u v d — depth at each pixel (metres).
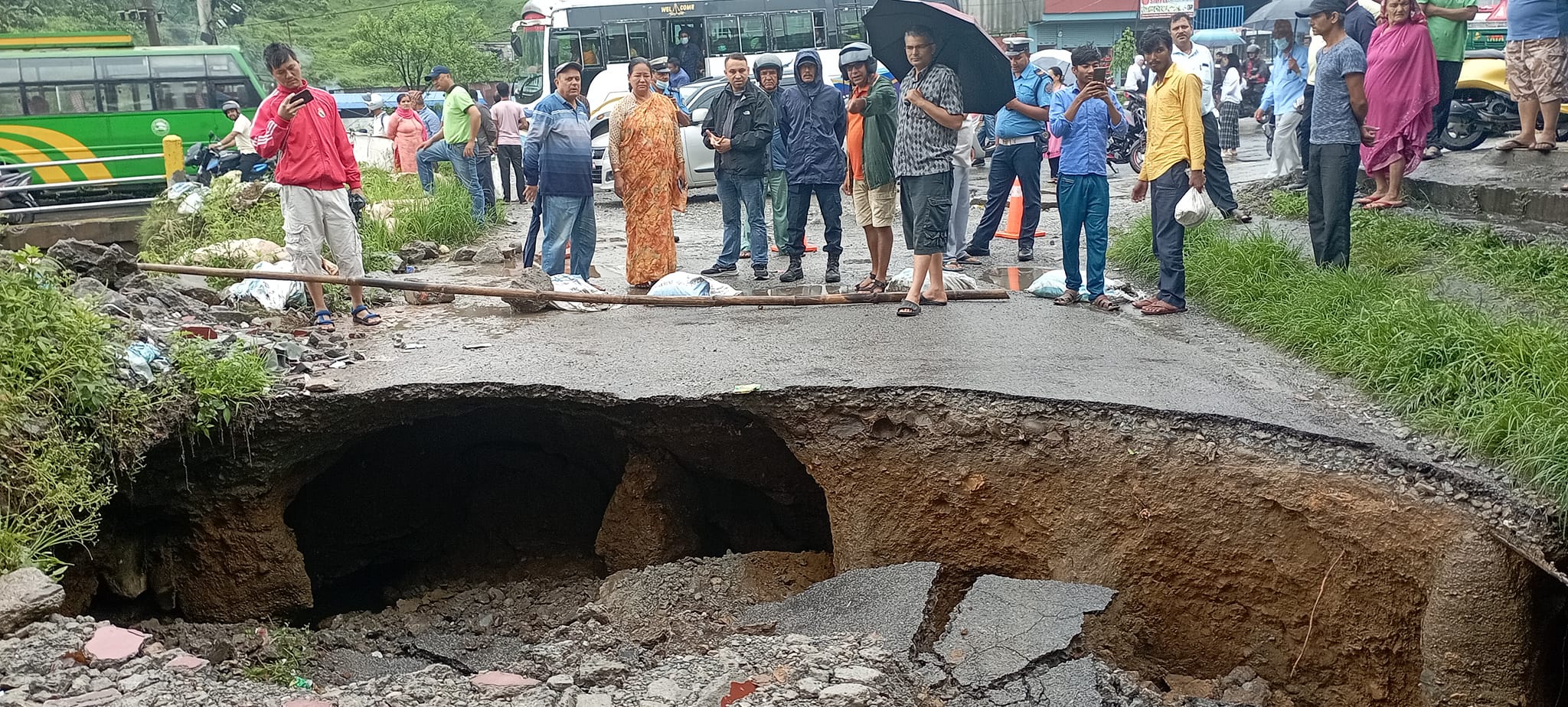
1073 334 7.05
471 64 37.09
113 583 6.23
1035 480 5.61
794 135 8.80
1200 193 7.36
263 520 6.25
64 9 37.38
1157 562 5.38
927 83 7.25
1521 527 4.57
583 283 8.56
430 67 36.97
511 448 7.31
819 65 8.74
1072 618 4.88
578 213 8.99
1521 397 5.05
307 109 7.01
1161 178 7.51
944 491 5.74
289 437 6.05
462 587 7.29
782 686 4.04
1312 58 10.62
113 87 17.14
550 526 7.45
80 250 7.14
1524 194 8.65
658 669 4.24
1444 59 10.12
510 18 52.28
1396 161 9.30
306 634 6.28
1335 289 7.09
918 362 6.33
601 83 20.77
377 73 42.97
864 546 5.85
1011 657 4.56
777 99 9.60
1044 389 5.75
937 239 7.52
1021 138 9.61
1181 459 5.32
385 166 18.78
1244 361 6.47
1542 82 9.44
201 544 6.24
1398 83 9.04
